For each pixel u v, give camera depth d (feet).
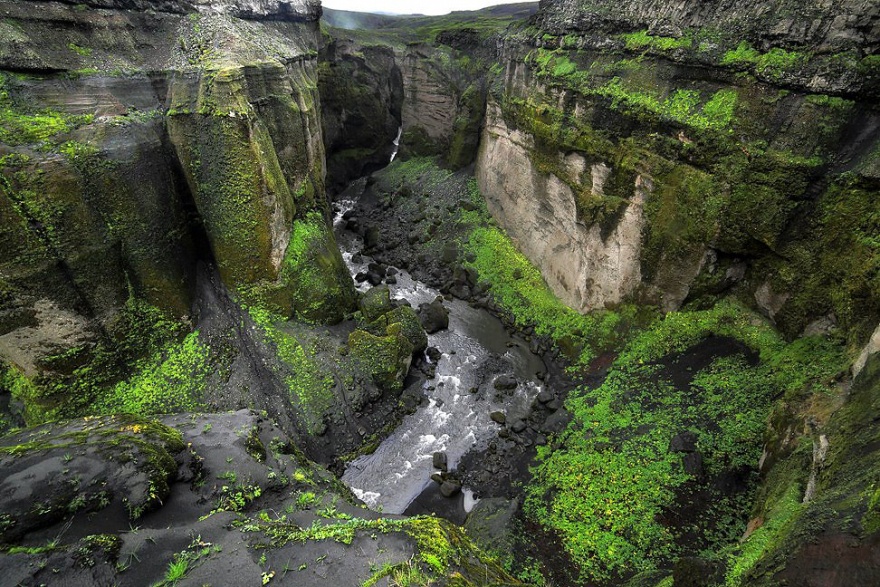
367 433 57.36
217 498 30.63
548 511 44.62
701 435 45.39
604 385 57.72
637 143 60.13
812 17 45.65
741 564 25.25
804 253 48.52
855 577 17.58
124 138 53.11
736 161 50.70
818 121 45.68
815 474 29.07
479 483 51.60
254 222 59.82
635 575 36.63
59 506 25.29
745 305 55.77
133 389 51.88
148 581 23.18
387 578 23.57
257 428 38.75
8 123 45.14
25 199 44.01
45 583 21.84
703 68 54.03
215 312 60.80
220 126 56.90
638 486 43.45
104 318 50.39
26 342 45.39
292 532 27.09
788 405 39.19
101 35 55.98
